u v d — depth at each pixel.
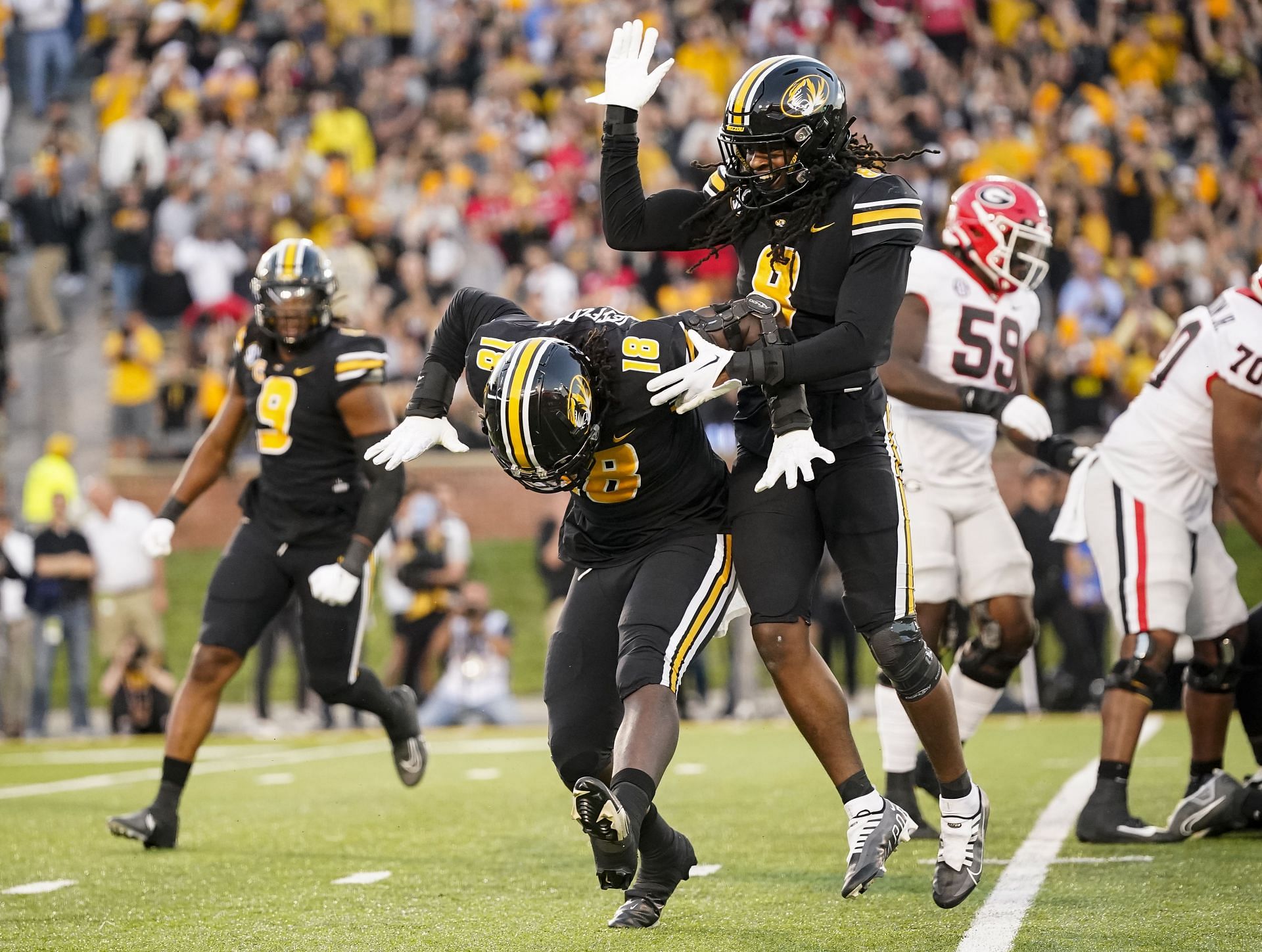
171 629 43.03
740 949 11.36
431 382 13.03
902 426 18.14
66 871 15.90
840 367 11.82
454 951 11.50
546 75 58.81
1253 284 16.66
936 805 20.52
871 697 39.44
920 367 17.28
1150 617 16.94
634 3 59.78
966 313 17.94
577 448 11.45
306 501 18.55
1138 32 60.59
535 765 26.89
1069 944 11.38
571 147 54.53
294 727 36.94
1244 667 17.36
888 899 13.48
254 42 60.25
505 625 36.75
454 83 58.50
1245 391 16.41
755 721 36.88
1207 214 53.12
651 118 54.41
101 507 36.50
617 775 11.07
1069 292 48.56
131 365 47.50
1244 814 16.34
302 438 18.44
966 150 53.09
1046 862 15.43
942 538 17.94
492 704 36.12
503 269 50.78
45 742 35.06
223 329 47.91
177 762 17.70
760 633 12.22
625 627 11.92
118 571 36.22
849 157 12.41
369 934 12.23
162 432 47.97
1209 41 61.47
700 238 13.41
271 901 13.91
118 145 52.78
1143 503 17.08
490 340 12.19
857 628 12.55
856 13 60.56
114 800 22.72
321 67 56.88
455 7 59.56
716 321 11.97
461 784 23.95
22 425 50.56
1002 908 12.93
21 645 35.84
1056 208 51.44
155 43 59.12
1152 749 27.64
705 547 12.41
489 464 47.34
